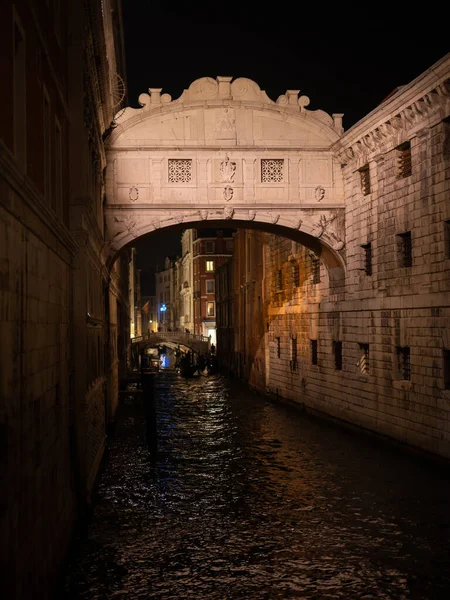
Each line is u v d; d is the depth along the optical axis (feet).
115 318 104.78
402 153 68.44
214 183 80.07
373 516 46.73
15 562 22.52
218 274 202.90
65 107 41.98
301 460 65.41
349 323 80.12
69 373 41.14
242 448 72.28
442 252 59.06
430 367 60.85
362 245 76.64
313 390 93.81
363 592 34.27
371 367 73.82
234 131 80.33
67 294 40.73
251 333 137.80
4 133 22.04
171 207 79.25
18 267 23.67
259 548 40.81
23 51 25.98
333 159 82.02
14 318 22.94
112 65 91.56
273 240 115.44
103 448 66.74
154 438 67.72
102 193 75.51
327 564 38.09
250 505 50.08
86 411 44.96
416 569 37.24
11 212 22.00
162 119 79.71
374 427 73.10
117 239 79.15
